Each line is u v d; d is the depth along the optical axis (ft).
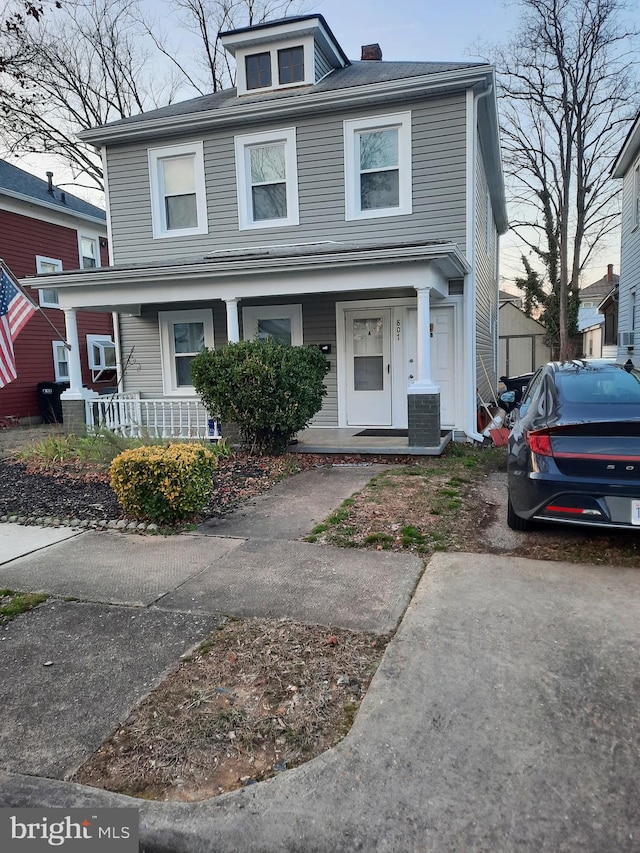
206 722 8.32
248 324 36.58
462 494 20.57
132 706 8.75
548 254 81.61
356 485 22.66
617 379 15.85
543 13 65.87
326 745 7.80
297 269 28.48
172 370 38.68
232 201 35.81
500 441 31.17
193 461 18.20
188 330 38.29
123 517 19.15
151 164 37.04
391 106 32.22
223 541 16.48
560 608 11.32
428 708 8.39
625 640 10.04
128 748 7.85
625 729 7.78
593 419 13.64
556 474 13.21
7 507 21.02
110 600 12.64
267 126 34.50
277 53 36.11
